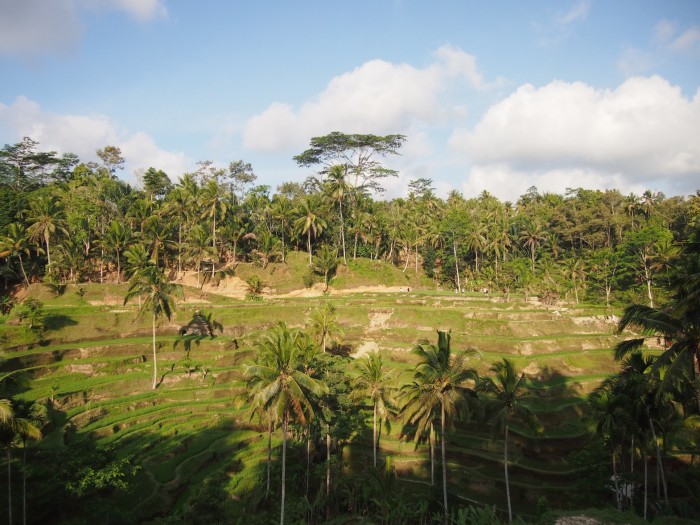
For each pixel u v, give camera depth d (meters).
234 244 103.81
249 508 41.31
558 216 129.75
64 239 87.00
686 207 106.38
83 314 69.44
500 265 112.88
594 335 66.38
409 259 127.88
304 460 49.38
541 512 38.84
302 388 37.59
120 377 57.47
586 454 42.97
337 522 38.28
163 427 50.94
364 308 77.00
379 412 46.34
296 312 78.31
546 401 52.50
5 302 75.44
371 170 110.38
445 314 72.81
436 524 39.31
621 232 115.38
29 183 108.38
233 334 73.62
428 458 48.00
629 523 28.09
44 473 36.19
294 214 110.88
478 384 39.56
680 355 28.05
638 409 35.41
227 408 56.75
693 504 37.59
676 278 29.34
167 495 40.44
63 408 50.09
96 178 107.81
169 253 95.88
